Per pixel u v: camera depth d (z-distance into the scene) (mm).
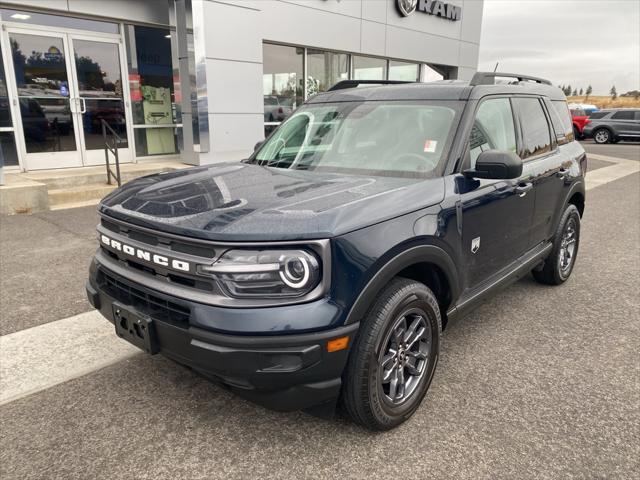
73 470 2355
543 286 4953
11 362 3328
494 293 3484
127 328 2564
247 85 10500
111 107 10219
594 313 4273
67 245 5973
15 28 8797
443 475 2340
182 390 3029
